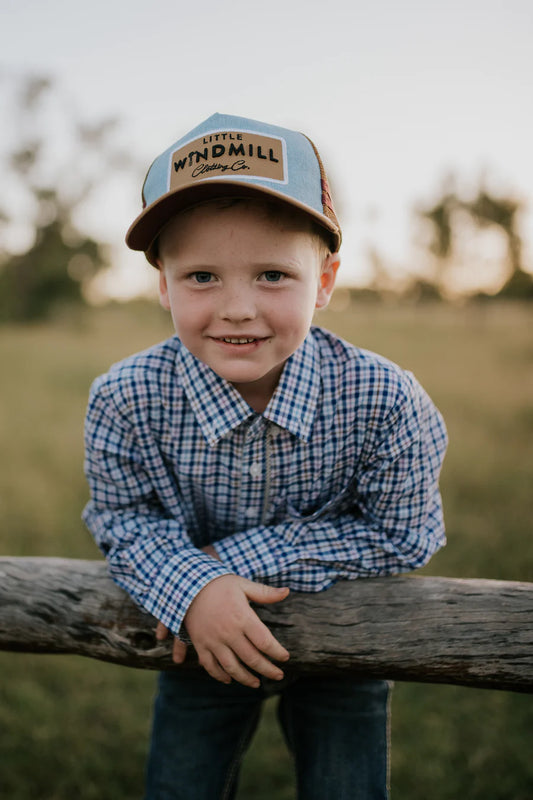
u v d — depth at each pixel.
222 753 1.33
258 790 1.80
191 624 1.08
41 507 3.50
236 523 1.31
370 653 1.07
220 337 1.04
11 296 28.31
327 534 1.22
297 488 1.27
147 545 1.17
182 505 1.29
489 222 19.16
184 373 1.21
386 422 1.21
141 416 1.22
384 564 1.21
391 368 1.24
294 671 1.12
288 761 1.90
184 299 1.04
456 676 1.05
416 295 21.12
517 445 4.62
